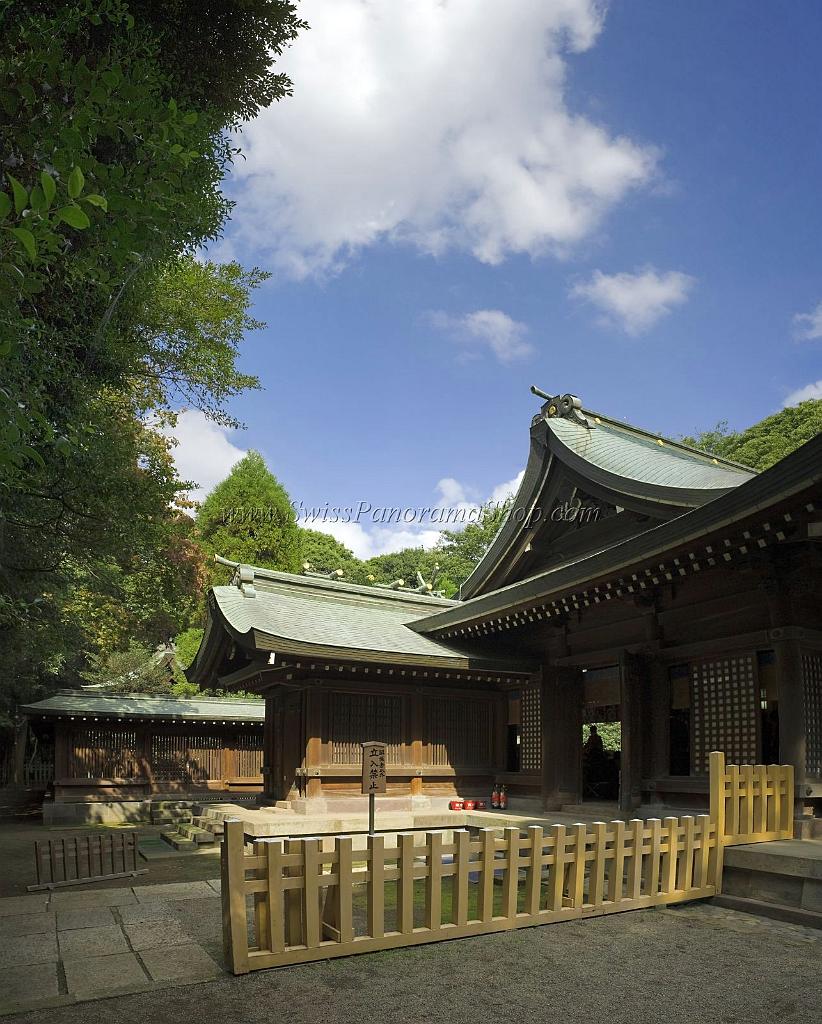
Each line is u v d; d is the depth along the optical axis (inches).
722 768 289.3
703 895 276.1
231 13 300.7
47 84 152.3
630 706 452.4
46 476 325.1
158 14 295.1
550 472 565.9
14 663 705.0
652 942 223.6
